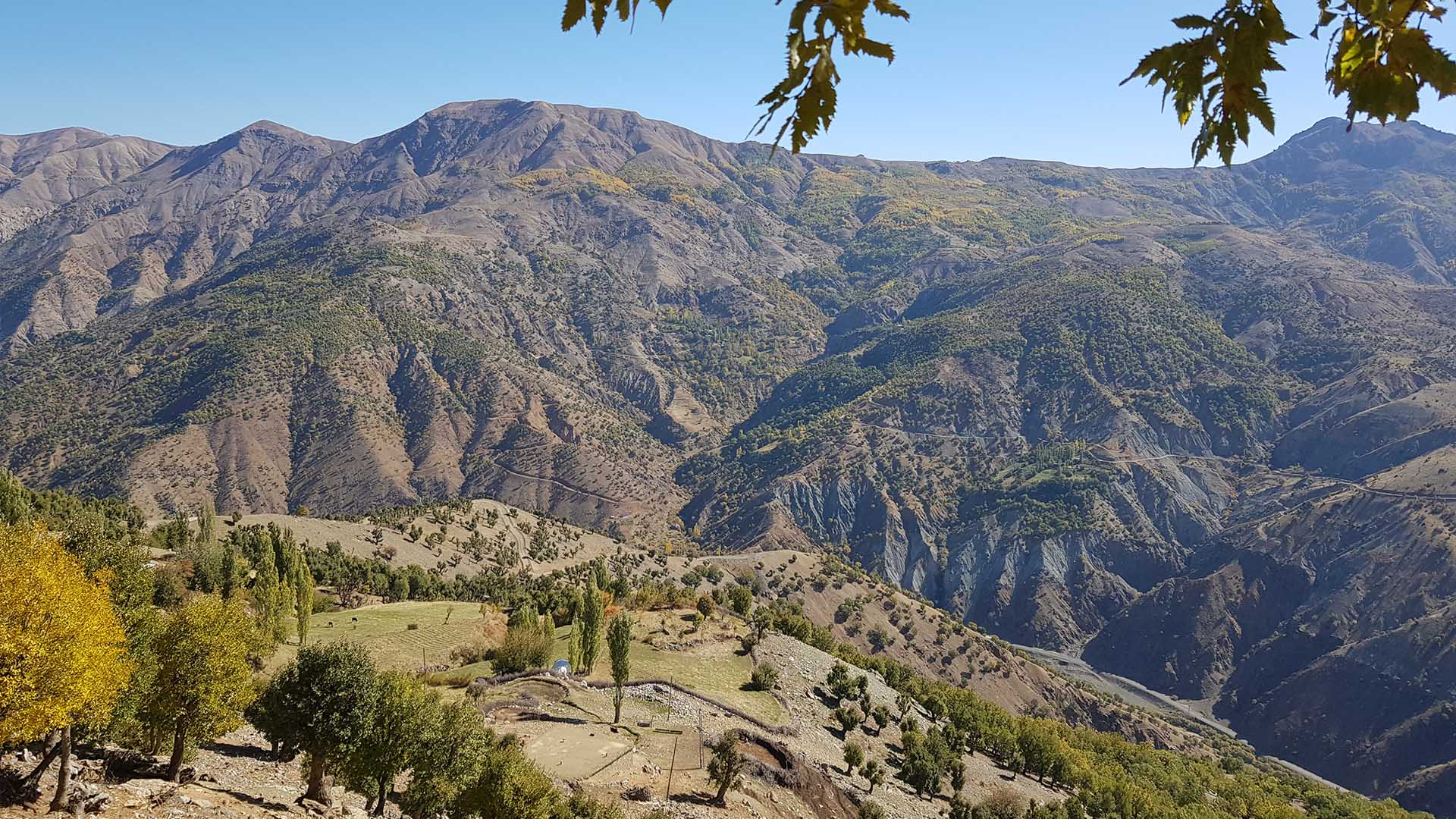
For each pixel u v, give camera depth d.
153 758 29.95
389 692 31.14
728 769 45.72
